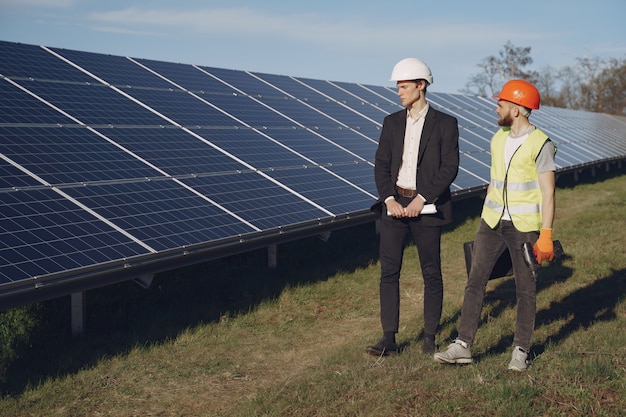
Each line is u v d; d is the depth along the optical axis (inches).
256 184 432.1
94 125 416.8
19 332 322.7
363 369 256.8
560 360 246.5
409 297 414.3
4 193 311.0
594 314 328.5
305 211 422.0
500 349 276.4
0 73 430.3
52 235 295.3
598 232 559.8
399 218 271.0
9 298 265.3
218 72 640.4
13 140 359.3
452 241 562.6
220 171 427.8
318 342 338.3
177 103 513.7
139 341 320.8
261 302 387.5
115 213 333.1
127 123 439.8
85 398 262.2
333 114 676.7
